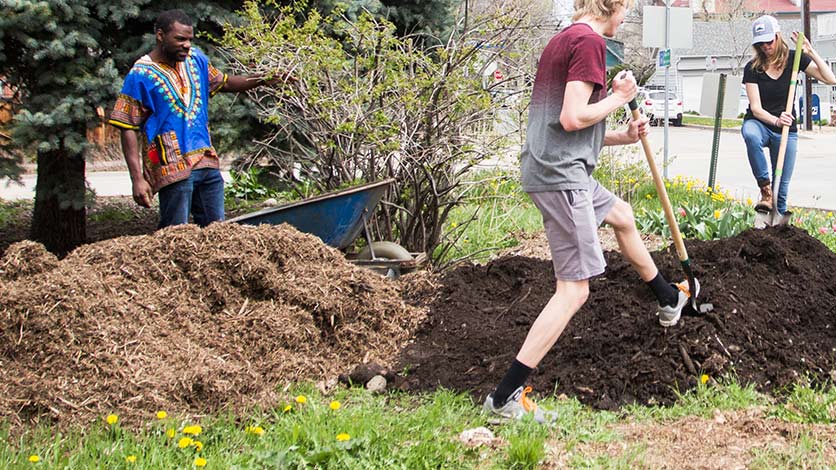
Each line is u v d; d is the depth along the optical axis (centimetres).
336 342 530
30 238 959
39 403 415
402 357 525
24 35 782
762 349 490
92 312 455
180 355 460
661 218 905
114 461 381
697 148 2694
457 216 925
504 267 623
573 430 422
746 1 6162
